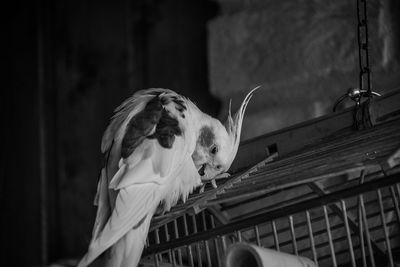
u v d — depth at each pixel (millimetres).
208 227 2803
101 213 2268
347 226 2021
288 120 3809
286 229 2590
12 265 4863
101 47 4816
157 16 4637
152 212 2312
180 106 2564
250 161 2732
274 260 1864
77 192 4766
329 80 3752
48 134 4895
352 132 2463
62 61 4930
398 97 2434
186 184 2529
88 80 4836
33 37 5012
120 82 4707
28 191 4891
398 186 2291
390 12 3605
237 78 3982
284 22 3910
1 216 4941
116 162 2350
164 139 2367
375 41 3600
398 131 2203
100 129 4742
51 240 4781
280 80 3846
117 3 4793
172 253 2264
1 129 5016
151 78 4598
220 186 2439
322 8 3822
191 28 4484
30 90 4969
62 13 4973
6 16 5109
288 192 3199
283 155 2590
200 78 4391
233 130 2762
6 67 5062
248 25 4004
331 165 2033
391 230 2715
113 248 2240
